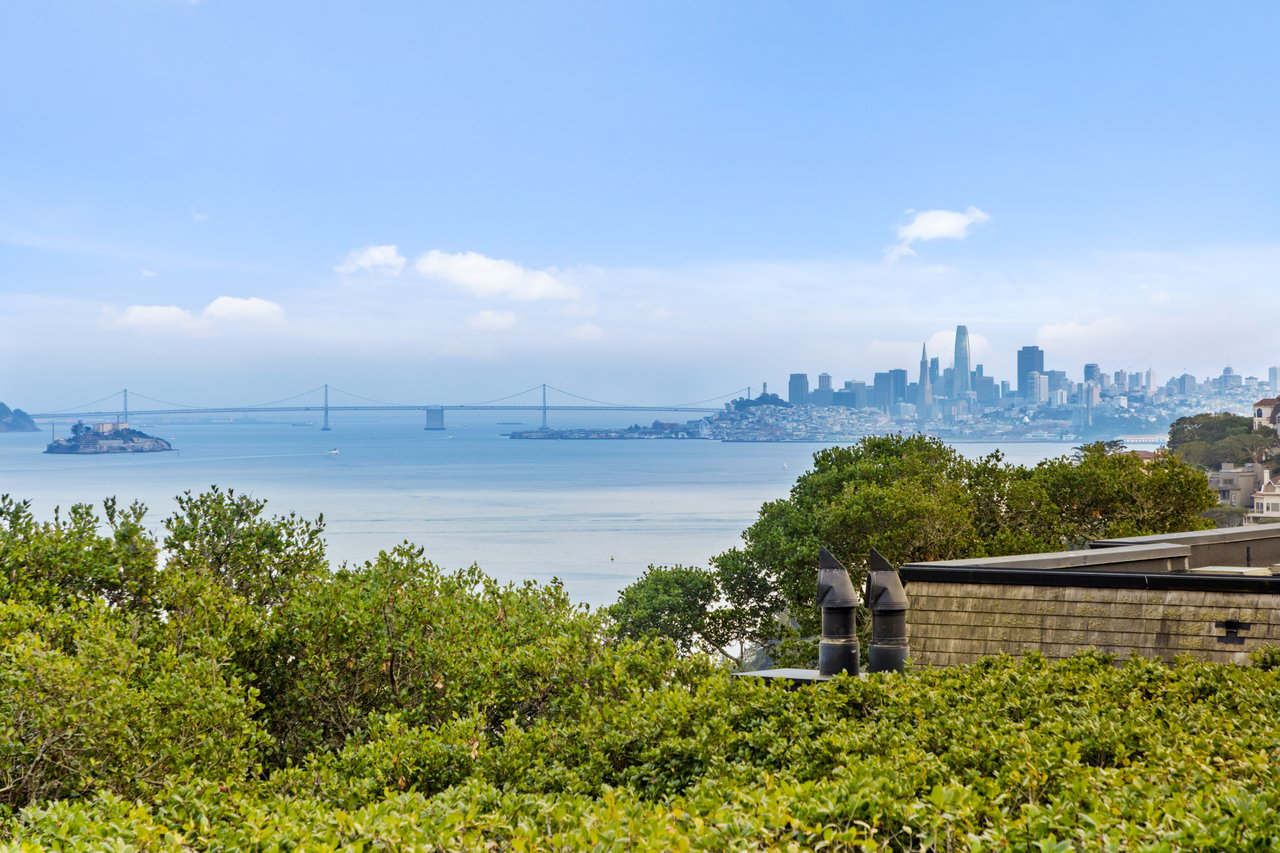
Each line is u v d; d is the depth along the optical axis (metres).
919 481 32.38
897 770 7.04
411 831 6.28
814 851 5.81
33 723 9.41
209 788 8.40
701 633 35.41
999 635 12.96
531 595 16.06
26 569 13.88
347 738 11.35
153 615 13.78
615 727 9.61
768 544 33.53
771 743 8.64
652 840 5.82
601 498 166.38
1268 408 125.44
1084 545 32.03
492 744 11.38
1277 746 7.38
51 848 6.03
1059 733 7.84
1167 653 12.01
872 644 12.91
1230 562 18.41
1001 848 5.61
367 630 13.53
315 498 158.62
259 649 13.66
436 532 112.31
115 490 152.75
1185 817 5.66
